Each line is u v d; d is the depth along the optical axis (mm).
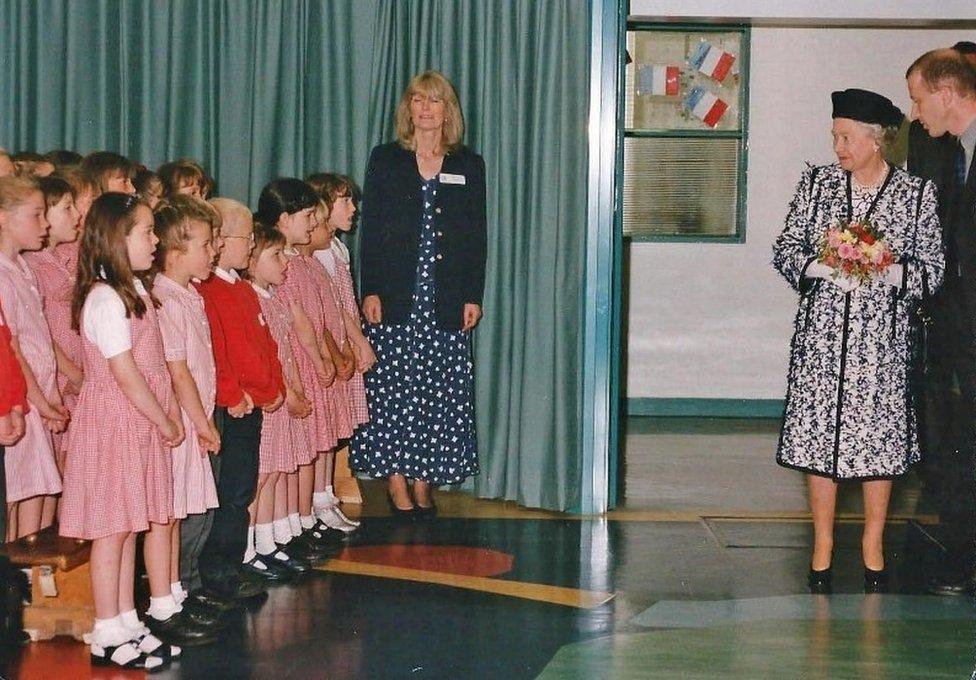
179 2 5996
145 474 3705
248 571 4602
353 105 6027
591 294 5711
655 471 6883
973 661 3938
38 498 4383
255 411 4336
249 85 6066
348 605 4430
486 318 5926
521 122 5773
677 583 4777
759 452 7492
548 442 5828
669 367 8773
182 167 4852
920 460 5039
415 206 5629
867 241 4473
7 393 3697
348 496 5945
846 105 4504
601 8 5594
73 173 4445
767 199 8656
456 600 4512
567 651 3986
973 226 4586
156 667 3760
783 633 4199
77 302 3668
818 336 4633
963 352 4680
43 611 3986
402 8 5992
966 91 4523
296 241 4879
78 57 5980
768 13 7113
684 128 8656
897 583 4805
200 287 4207
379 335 5680
